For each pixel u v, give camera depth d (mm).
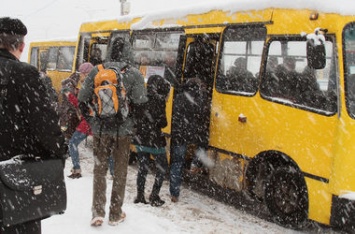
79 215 5863
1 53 3086
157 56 9242
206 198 7688
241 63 7352
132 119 5492
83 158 10102
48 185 3104
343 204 5621
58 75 17438
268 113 6695
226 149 7367
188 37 8414
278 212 6613
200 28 8188
